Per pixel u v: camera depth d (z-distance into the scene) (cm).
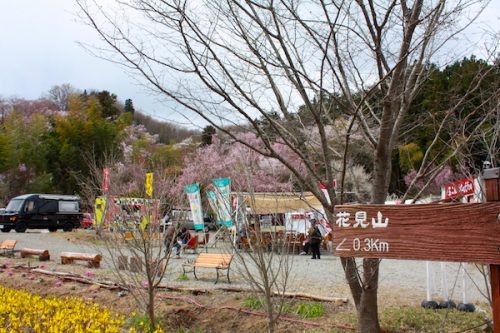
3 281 1158
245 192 708
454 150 570
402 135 650
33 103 5941
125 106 5769
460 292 911
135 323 752
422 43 512
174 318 796
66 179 4019
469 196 592
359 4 499
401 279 1123
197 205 1509
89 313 635
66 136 4044
